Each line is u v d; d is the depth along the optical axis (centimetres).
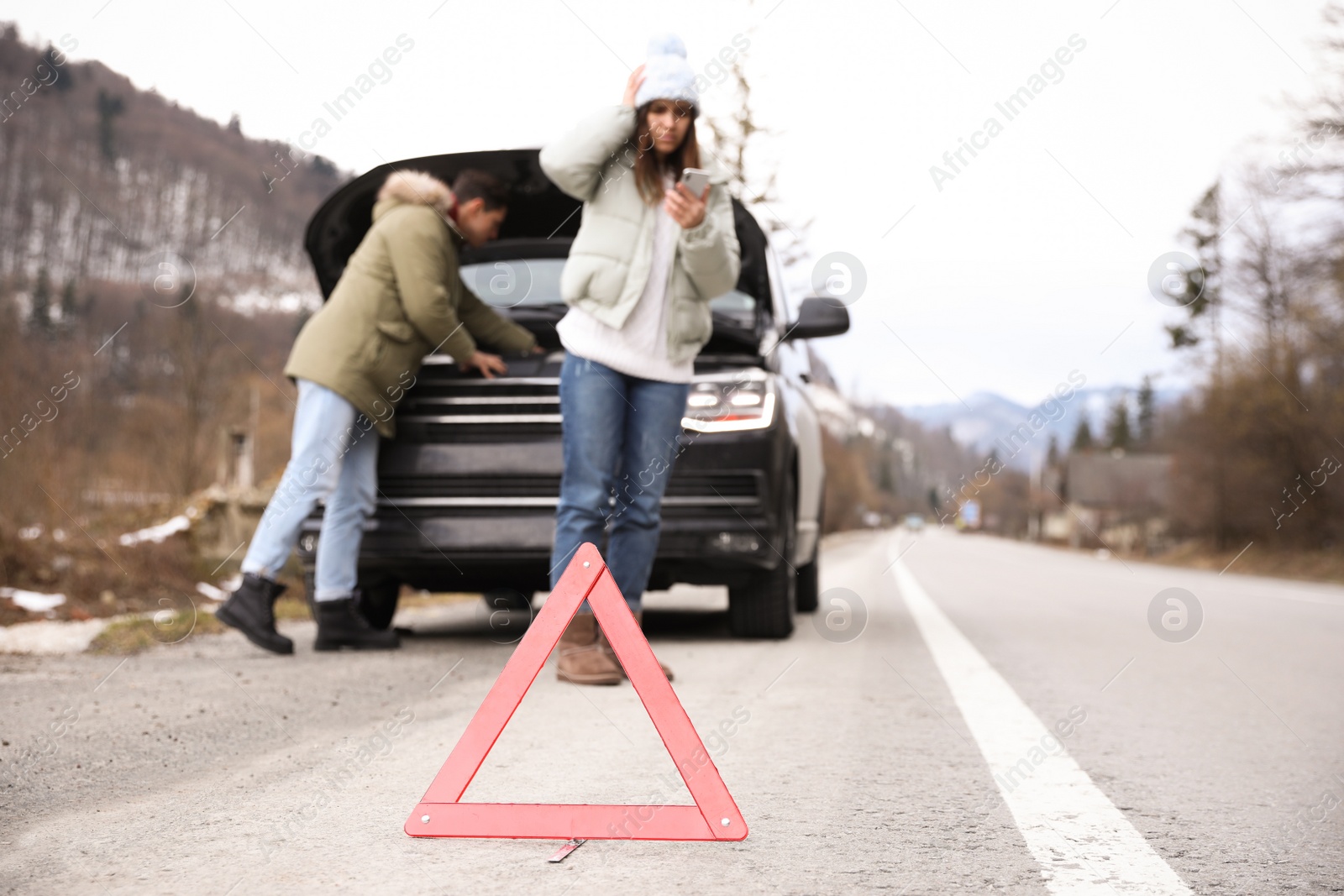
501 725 209
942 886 177
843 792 243
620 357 366
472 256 531
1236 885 183
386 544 466
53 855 187
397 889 171
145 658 436
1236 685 439
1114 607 891
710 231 355
